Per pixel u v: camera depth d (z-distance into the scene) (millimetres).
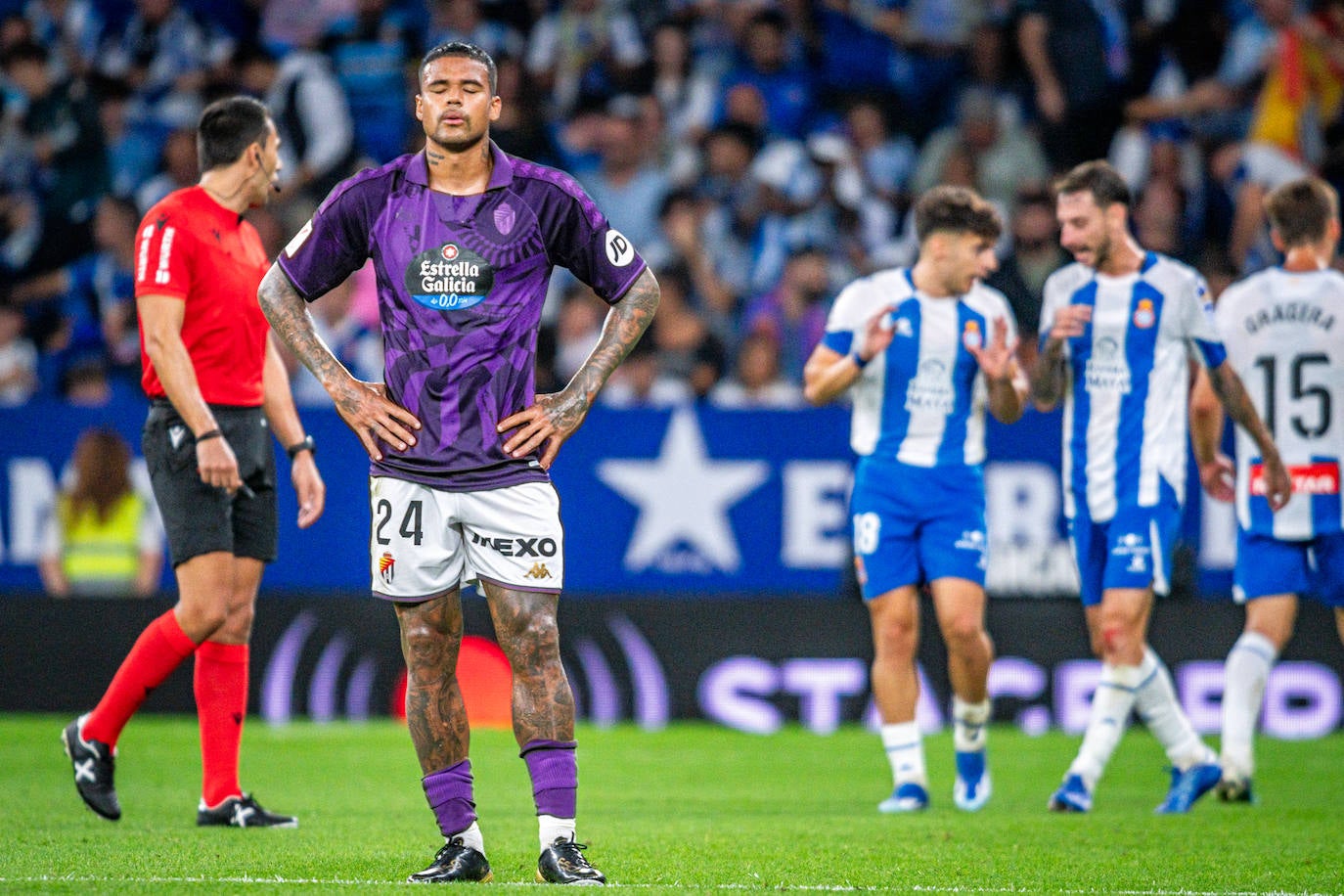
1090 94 44781
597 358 13000
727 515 31109
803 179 43875
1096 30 44969
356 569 30703
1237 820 19062
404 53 45406
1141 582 20141
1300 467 21766
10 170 43656
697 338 40375
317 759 25078
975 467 20625
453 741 13023
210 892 11812
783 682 30844
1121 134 44656
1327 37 44656
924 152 45000
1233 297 22188
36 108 44188
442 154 12742
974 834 17297
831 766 25375
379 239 12820
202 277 17344
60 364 41500
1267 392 21938
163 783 21891
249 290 17797
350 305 40219
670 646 30922
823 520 31141
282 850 15102
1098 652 21203
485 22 46125
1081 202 20219
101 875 13086
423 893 11680
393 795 20906
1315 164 44281
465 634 30312
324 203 12961
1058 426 30781
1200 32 45156
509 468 12688
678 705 30828
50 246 43031
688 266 41281
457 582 12961
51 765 23516
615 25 46219
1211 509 30484
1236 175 43812
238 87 45062
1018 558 30688
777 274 42500
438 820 12969
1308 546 21984
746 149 43938
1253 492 22047
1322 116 44500
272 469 18234
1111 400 20453
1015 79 45188
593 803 20656
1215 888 13406
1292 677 30344
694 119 45469
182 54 45562
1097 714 20281
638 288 13117
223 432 17672
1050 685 30547
